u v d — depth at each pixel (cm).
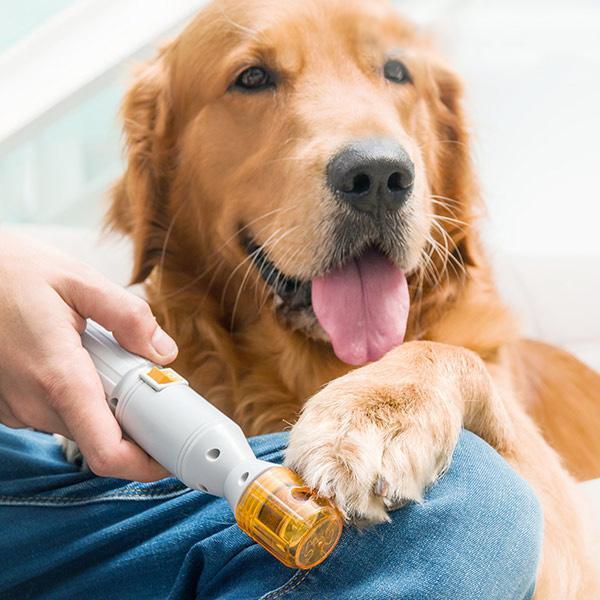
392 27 163
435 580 83
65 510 101
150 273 179
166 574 94
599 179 336
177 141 172
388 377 111
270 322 164
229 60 157
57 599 98
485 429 129
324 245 143
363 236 143
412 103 167
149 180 175
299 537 77
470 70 308
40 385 93
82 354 95
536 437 151
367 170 137
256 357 169
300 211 144
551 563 123
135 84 181
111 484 103
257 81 155
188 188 171
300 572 85
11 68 218
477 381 125
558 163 332
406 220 144
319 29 157
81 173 297
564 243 381
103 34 214
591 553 144
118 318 98
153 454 90
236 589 86
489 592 86
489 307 177
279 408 166
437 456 99
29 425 101
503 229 332
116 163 291
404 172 138
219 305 171
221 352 169
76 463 122
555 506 134
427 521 88
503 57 315
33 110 219
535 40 317
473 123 188
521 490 97
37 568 98
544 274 322
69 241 245
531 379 218
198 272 173
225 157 160
